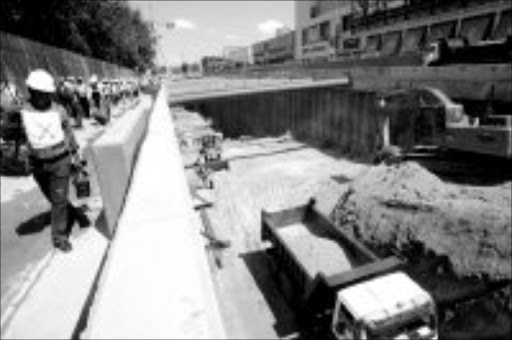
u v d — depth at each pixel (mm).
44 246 5062
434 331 6867
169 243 3463
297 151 34750
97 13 46125
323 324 8852
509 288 8602
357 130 31484
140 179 5484
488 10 29797
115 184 5125
